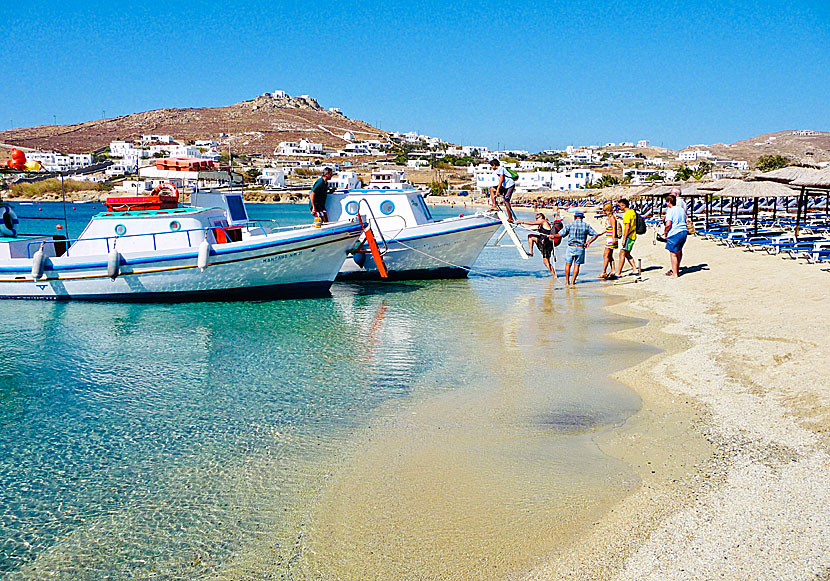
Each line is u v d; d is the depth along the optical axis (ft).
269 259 54.85
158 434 25.50
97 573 16.29
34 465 22.81
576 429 24.21
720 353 31.99
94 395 30.68
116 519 18.90
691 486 18.58
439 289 61.52
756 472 18.97
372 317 48.49
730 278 54.54
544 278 68.13
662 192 118.83
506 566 15.56
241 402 29.19
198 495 20.22
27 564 16.74
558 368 32.63
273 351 38.60
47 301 55.83
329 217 65.72
